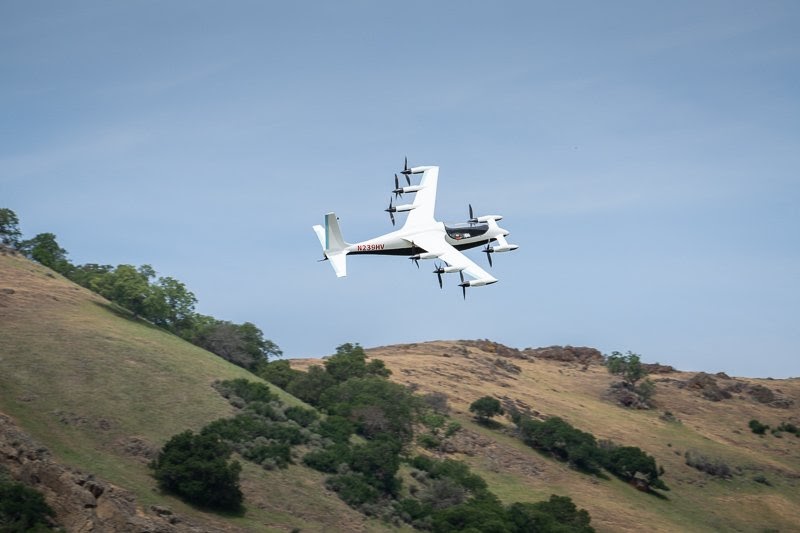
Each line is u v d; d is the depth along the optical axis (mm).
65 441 157750
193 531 141000
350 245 151375
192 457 155750
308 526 157625
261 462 173125
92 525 129125
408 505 175750
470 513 168625
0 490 126125
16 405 164625
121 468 154750
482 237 153875
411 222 155125
